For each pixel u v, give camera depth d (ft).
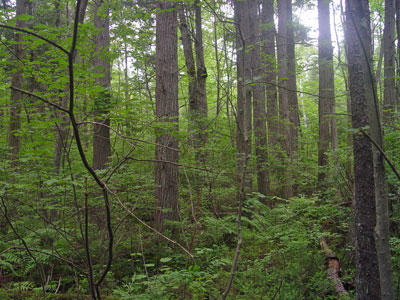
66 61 10.85
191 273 11.42
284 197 34.30
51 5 31.32
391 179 15.03
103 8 17.46
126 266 17.66
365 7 10.21
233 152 24.11
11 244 14.43
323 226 22.81
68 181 9.26
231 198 22.77
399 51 15.43
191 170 20.47
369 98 7.97
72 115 6.12
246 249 19.16
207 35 50.65
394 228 17.88
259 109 30.66
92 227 17.28
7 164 17.79
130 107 14.38
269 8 38.37
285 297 14.15
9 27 5.34
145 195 20.26
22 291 14.76
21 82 21.43
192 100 35.12
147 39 26.76
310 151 42.04
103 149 26.55
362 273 11.66
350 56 11.75
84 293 15.07
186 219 21.20
